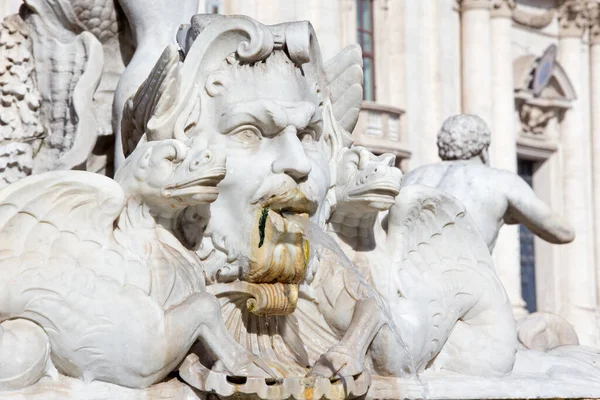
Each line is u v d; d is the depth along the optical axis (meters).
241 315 6.55
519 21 36.19
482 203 9.20
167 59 6.27
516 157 35.97
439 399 7.12
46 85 8.28
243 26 6.44
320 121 6.68
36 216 5.80
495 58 34.91
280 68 6.55
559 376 8.12
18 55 8.28
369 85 31.27
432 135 32.47
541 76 36.59
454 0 33.69
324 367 6.28
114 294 5.80
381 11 31.44
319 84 6.87
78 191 5.91
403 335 6.95
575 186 37.91
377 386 6.70
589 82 38.66
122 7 8.12
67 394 5.71
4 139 8.21
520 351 8.59
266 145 6.43
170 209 6.19
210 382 5.93
